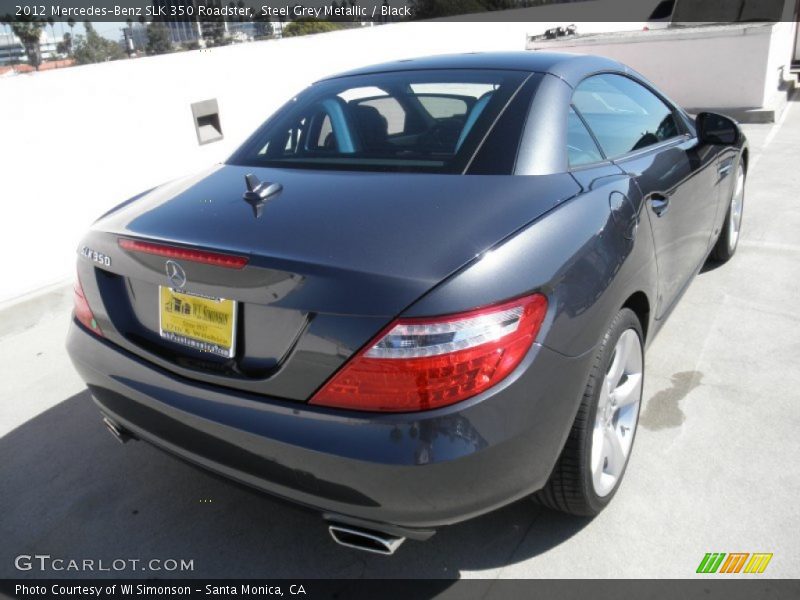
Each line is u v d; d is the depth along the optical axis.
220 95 5.72
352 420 1.62
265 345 1.74
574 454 1.97
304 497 1.75
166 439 1.96
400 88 2.56
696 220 3.08
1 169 4.11
